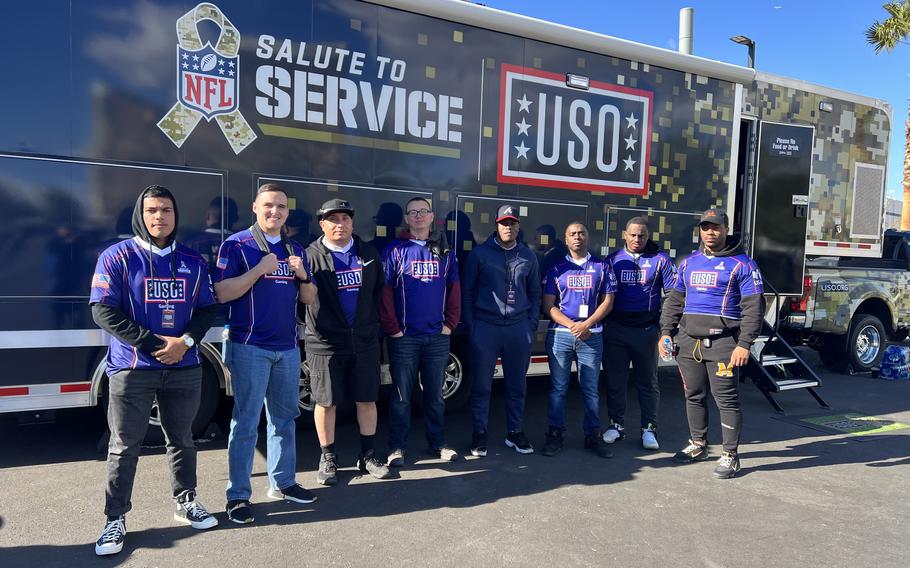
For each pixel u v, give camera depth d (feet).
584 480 13.73
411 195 15.44
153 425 14.65
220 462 14.12
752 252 22.24
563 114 17.30
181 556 9.91
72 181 12.32
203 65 13.17
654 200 18.98
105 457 14.17
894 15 54.08
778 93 22.72
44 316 12.27
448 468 14.26
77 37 12.24
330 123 14.43
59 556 9.83
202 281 10.41
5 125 11.84
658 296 15.94
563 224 17.56
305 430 16.66
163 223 9.87
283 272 11.34
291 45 13.93
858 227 26.12
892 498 13.07
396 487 13.04
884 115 26.35
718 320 14.28
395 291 14.06
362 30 14.64
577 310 15.39
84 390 12.70
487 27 16.05
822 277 24.39
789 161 22.71
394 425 14.29
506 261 14.88
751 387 24.03
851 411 20.52
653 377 16.06
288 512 11.65
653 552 10.46
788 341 26.05
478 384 14.98
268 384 11.56
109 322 9.56
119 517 10.11
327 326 12.59
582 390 15.66
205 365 14.49
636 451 15.84
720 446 16.49
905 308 27.91
